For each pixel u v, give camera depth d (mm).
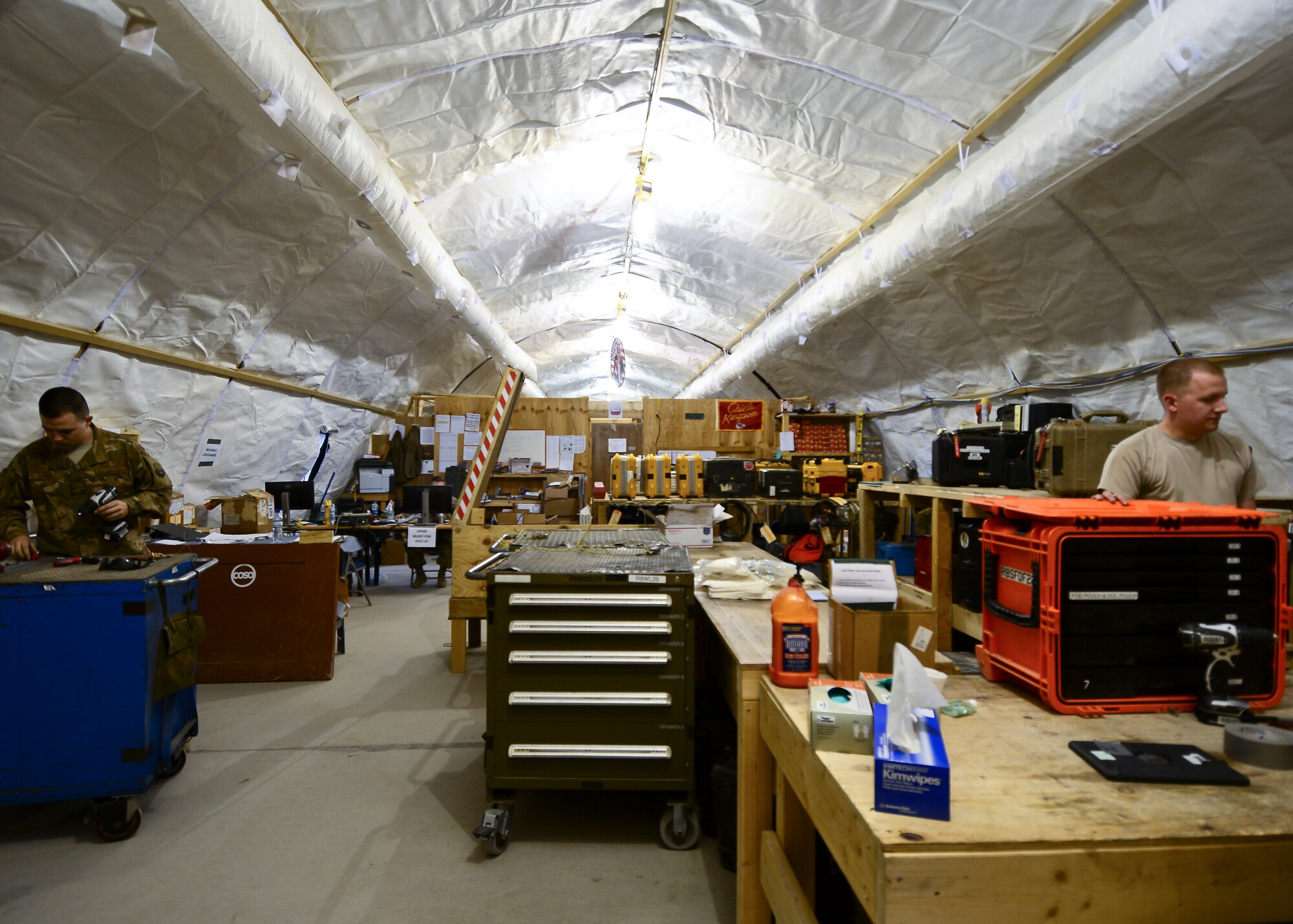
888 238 4102
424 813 2561
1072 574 1386
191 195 3236
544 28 2930
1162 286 3381
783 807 1567
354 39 2721
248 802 2643
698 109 3848
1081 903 918
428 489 7227
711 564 2771
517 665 2256
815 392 8328
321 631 4219
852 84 3193
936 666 1654
